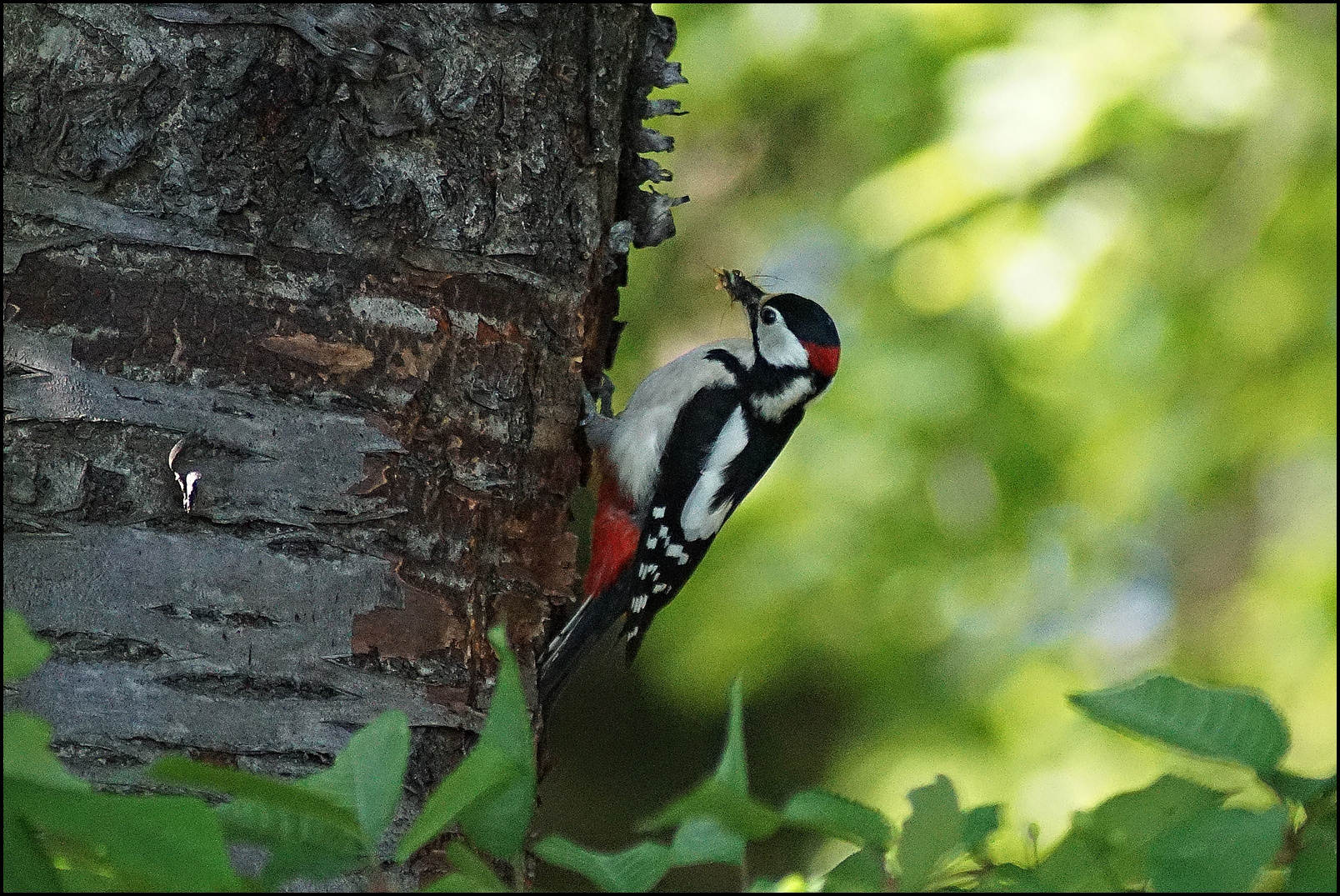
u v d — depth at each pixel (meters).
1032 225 15.09
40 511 5.08
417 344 5.84
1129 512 15.66
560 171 6.47
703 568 16.09
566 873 15.61
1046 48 14.75
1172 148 15.45
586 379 8.04
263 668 5.28
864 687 16.44
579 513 17.72
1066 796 15.18
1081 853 3.48
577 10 6.60
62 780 3.23
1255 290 15.20
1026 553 15.88
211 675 5.20
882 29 15.59
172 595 5.19
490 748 3.41
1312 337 15.20
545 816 20.31
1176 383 15.45
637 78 7.34
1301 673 15.36
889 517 15.73
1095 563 15.87
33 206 5.20
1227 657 16.36
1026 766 15.44
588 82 6.64
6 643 3.38
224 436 5.35
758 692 17.27
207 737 5.15
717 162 18.92
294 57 5.58
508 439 6.16
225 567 5.27
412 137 5.90
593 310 7.61
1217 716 3.47
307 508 5.45
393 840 5.38
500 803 3.51
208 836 3.20
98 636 5.09
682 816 3.23
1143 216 15.29
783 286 17.55
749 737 19.56
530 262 6.33
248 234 5.48
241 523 5.33
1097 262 14.95
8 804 3.18
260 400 5.43
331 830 3.47
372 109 5.79
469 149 6.09
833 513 15.79
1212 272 15.20
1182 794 3.51
